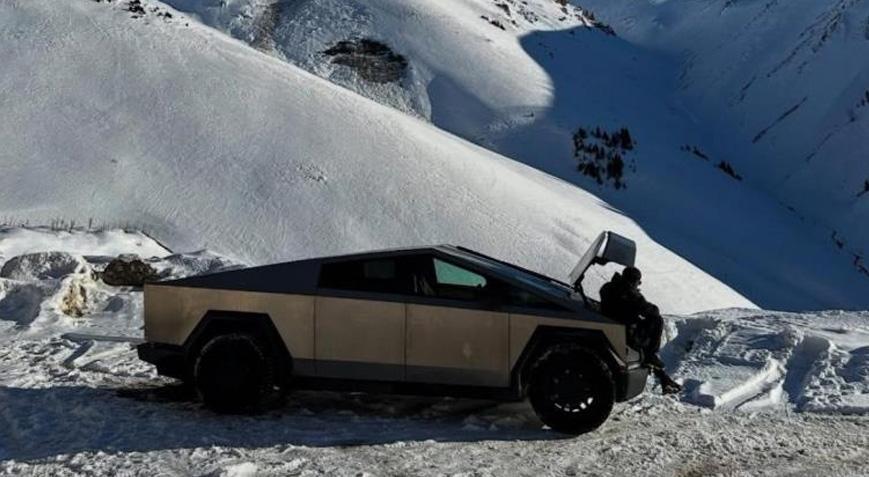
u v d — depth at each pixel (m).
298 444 5.80
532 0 150.75
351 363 6.38
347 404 6.98
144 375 7.68
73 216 58.00
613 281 6.98
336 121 77.19
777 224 89.44
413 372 6.35
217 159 69.31
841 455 6.03
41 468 5.12
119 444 5.64
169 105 76.25
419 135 78.62
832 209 94.81
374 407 6.93
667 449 6.04
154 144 70.56
